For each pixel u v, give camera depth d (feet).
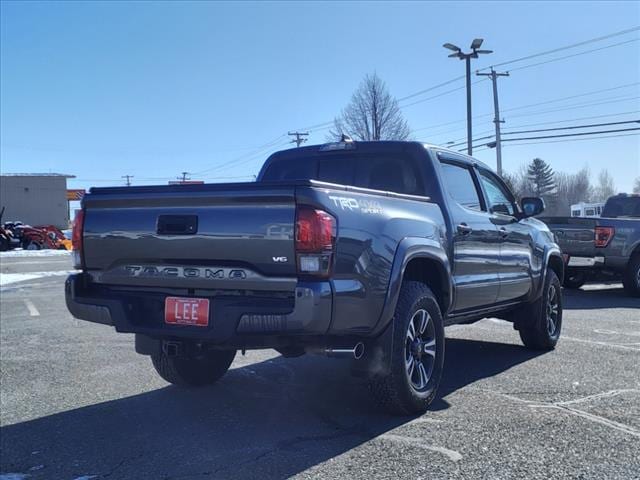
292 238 12.72
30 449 13.84
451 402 16.84
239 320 13.06
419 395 15.52
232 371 20.93
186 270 13.99
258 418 15.79
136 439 14.37
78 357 23.20
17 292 47.85
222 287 13.58
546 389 18.01
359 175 19.60
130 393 18.31
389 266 14.29
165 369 17.99
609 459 12.74
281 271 12.96
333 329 13.01
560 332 25.76
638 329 28.32
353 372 14.78
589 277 42.06
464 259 18.15
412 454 13.08
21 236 122.21
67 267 78.54
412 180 18.43
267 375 20.35
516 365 21.26
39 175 230.48
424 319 15.97
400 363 14.80
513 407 16.30
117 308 14.71
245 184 13.26
